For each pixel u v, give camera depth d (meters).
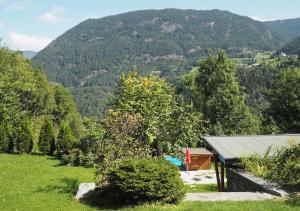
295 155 16.58
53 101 65.75
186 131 20.94
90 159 27.89
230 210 12.51
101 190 15.65
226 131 47.78
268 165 17.72
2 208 14.79
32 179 21.80
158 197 13.95
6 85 38.22
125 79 25.23
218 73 50.97
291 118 48.41
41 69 74.31
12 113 37.03
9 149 33.41
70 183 20.77
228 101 48.81
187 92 52.91
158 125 20.09
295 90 47.75
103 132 17.80
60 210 14.38
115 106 24.56
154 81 24.17
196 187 26.67
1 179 21.16
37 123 56.28
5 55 56.19
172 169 14.49
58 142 32.62
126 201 14.52
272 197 14.31
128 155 16.75
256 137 21.48
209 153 37.12
